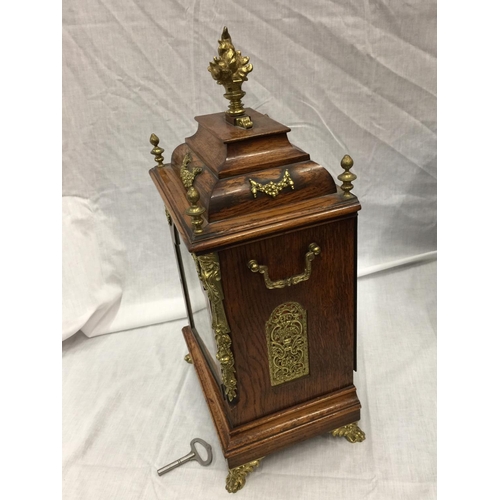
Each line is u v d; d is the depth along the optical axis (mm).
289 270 868
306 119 1556
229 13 1348
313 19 1391
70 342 1689
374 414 1248
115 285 1742
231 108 907
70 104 1417
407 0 1391
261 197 815
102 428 1303
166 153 1534
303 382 1048
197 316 1256
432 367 1396
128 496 1098
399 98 1567
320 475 1098
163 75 1409
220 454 1192
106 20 1312
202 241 753
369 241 1856
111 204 1612
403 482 1062
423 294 1730
